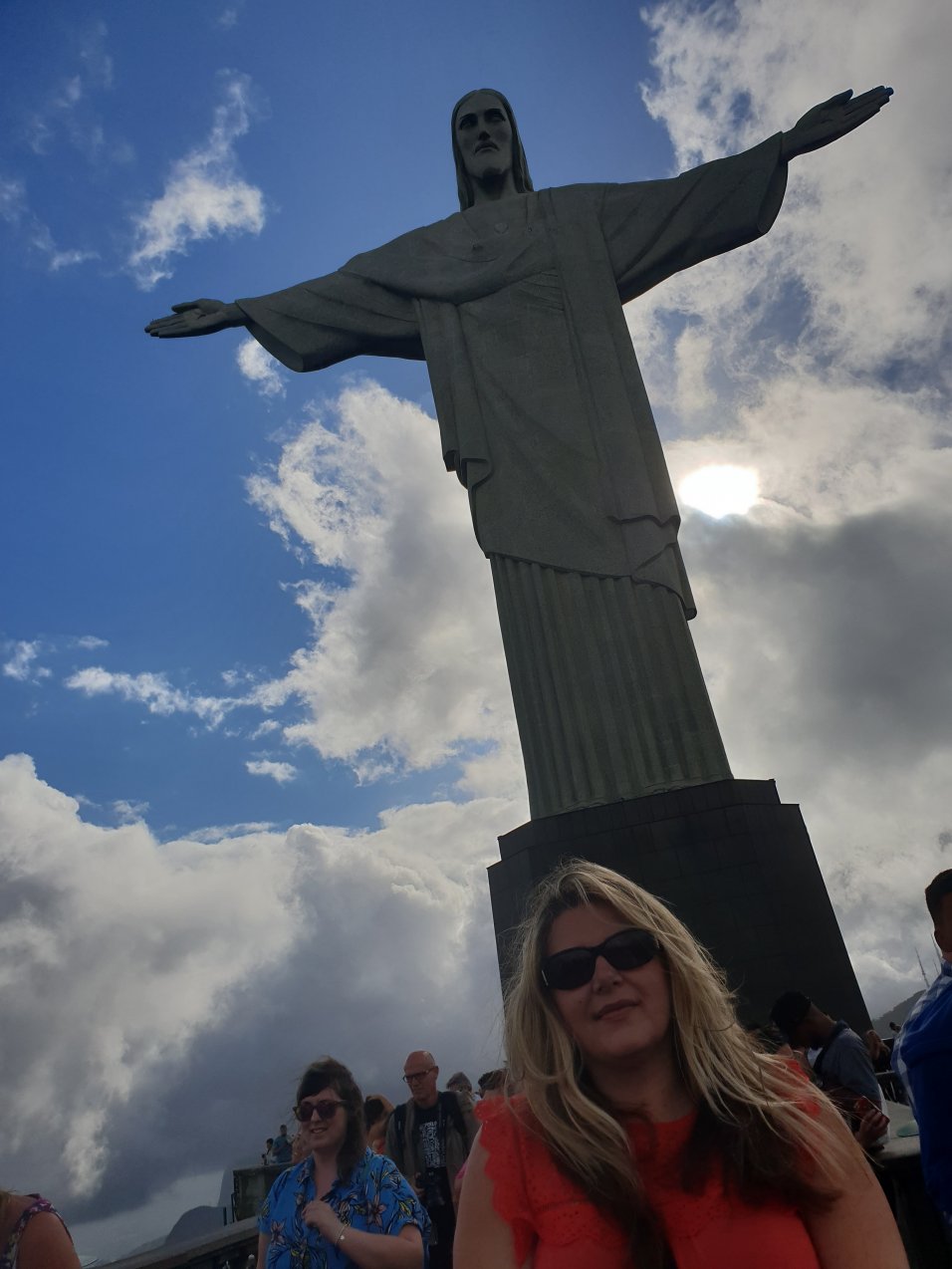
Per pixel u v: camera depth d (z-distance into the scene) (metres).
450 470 21.50
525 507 19.89
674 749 17.73
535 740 18.52
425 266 22.61
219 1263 8.31
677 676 18.23
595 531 19.33
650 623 18.66
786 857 16.70
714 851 16.53
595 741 18.11
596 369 20.59
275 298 23.31
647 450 20.17
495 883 17.78
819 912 16.33
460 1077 10.62
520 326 21.50
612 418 20.09
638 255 21.88
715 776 17.52
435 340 22.06
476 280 22.05
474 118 24.55
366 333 22.98
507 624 19.52
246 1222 8.98
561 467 19.95
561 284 21.69
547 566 19.39
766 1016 15.43
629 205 22.23
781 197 21.84
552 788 18.02
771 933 15.95
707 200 21.62
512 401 20.81
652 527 19.30
